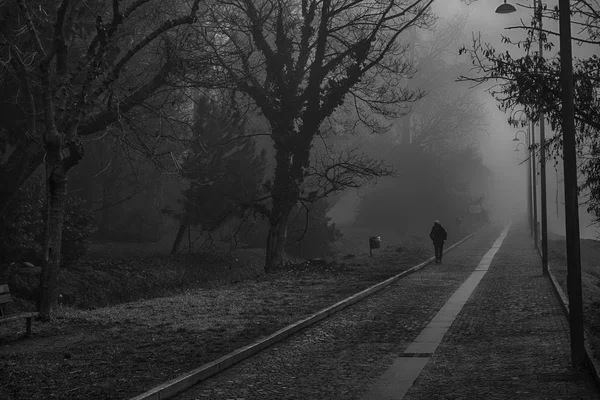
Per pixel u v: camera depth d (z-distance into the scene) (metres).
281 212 32.78
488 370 10.65
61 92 17.62
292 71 31.86
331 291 22.64
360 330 15.09
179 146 33.16
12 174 22.72
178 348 12.51
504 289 23.69
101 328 15.29
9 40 19.69
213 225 33.53
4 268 22.36
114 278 24.69
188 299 20.95
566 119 11.29
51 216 16.91
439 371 10.70
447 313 17.88
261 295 21.88
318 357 11.99
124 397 8.85
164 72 22.81
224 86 25.72
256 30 30.95
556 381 9.61
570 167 11.17
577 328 10.71
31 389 9.42
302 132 32.56
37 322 15.99
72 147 17.14
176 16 23.95
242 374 10.60
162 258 29.33
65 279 22.61
